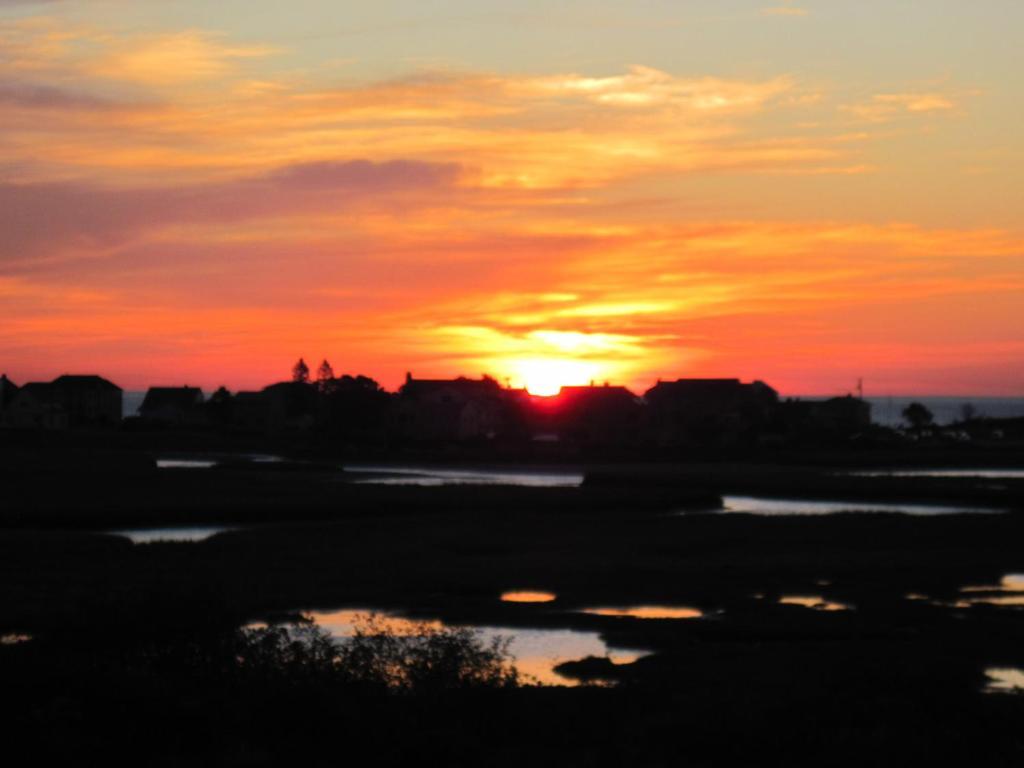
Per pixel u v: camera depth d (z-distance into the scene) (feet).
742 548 386.32
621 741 161.48
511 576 328.49
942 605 290.56
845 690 194.18
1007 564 351.25
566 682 212.84
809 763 154.61
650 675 211.82
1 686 150.51
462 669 182.09
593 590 310.24
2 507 476.95
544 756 153.99
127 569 327.67
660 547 386.32
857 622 267.39
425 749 148.36
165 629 179.63
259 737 146.41
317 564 344.90
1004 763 154.51
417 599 296.92
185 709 150.20
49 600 275.59
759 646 242.37
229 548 371.97
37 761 134.51
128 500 514.27
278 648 183.32
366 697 161.38
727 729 165.78
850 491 631.56
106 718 146.20
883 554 371.15
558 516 468.75
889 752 156.35
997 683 211.61
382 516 495.00
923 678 202.69
